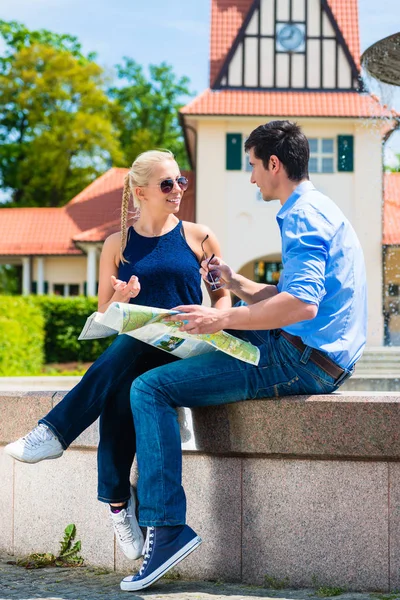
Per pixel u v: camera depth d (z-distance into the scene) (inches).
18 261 1417.3
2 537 175.8
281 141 145.6
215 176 1044.5
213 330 133.7
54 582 152.0
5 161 1706.4
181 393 142.9
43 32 1774.1
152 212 161.6
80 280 1374.3
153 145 1738.4
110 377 148.6
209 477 154.9
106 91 1802.4
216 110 1027.9
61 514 168.4
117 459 151.7
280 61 1058.1
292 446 146.2
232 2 1139.3
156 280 157.8
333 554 147.1
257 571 151.3
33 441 146.0
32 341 770.8
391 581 144.6
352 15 1124.5
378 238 1045.8
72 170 1637.6
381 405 141.9
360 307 144.9
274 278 1142.3
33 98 1611.7
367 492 145.9
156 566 140.6
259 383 144.5
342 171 1048.2
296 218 138.7
